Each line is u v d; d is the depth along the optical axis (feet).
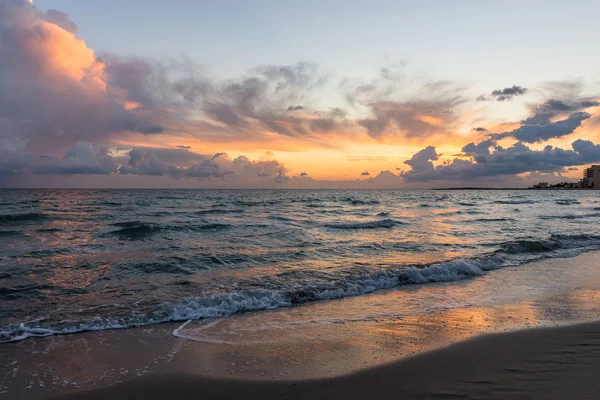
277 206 140.56
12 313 22.98
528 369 15.07
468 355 16.66
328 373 15.19
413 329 20.53
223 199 196.44
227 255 42.22
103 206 121.49
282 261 39.93
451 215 105.81
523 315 22.84
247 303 25.29
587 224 80.33
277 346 18.25
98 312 23.35
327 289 28.76
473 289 29.86
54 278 31.50
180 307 24.00
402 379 14.49
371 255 43.65
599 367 15.12
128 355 17.20
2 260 38.19
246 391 13.82
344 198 229.45
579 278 33.53
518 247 48.11
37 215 79.36
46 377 15.03
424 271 34.12
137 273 33.96
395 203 174.60
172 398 13.43
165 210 109.19
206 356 17.08
